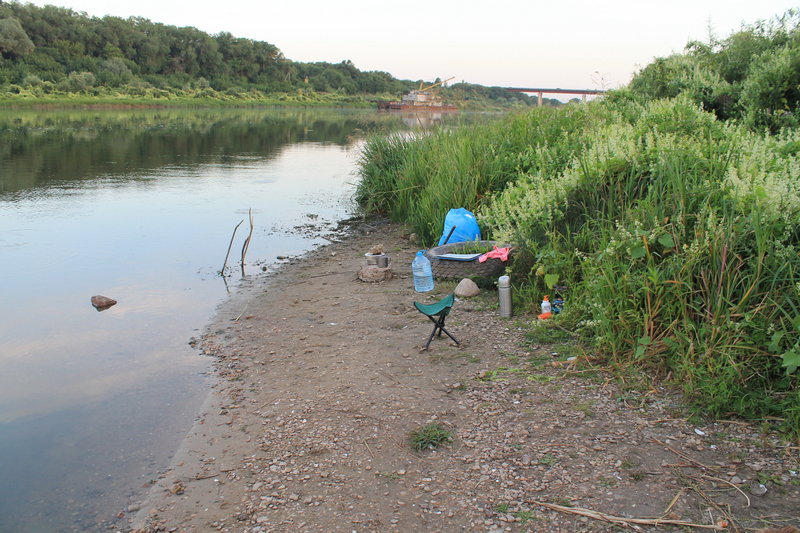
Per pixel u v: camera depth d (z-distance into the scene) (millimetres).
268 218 12742
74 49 83750
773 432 3959
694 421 4160
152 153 24391
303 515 3504
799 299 4355
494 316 6438
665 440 3973
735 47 12586
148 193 15312
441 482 3719
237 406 4969
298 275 8805
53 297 7727
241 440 4426
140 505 3742
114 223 11922
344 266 9164
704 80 11969
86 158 21969
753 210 4938
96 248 10094
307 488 3766
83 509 3725
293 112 70375
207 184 16969
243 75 110750
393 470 3877
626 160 7078
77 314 7152
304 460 4078
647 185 6734
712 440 3938
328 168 20734
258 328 6738
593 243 6312
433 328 6234
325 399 4914
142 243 10508
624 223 5875
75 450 4383
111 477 4059
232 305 7547
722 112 11023
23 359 5922
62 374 5609
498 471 3779
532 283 6660
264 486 3828
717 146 7113
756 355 4367
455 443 4129
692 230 5422
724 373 4355
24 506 3758
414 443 4152
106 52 89500
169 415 4875
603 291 5281
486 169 10281
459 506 3484
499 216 8273
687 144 7094
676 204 5672
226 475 4000
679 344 4676
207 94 91250
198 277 8703
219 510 3631
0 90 64750
